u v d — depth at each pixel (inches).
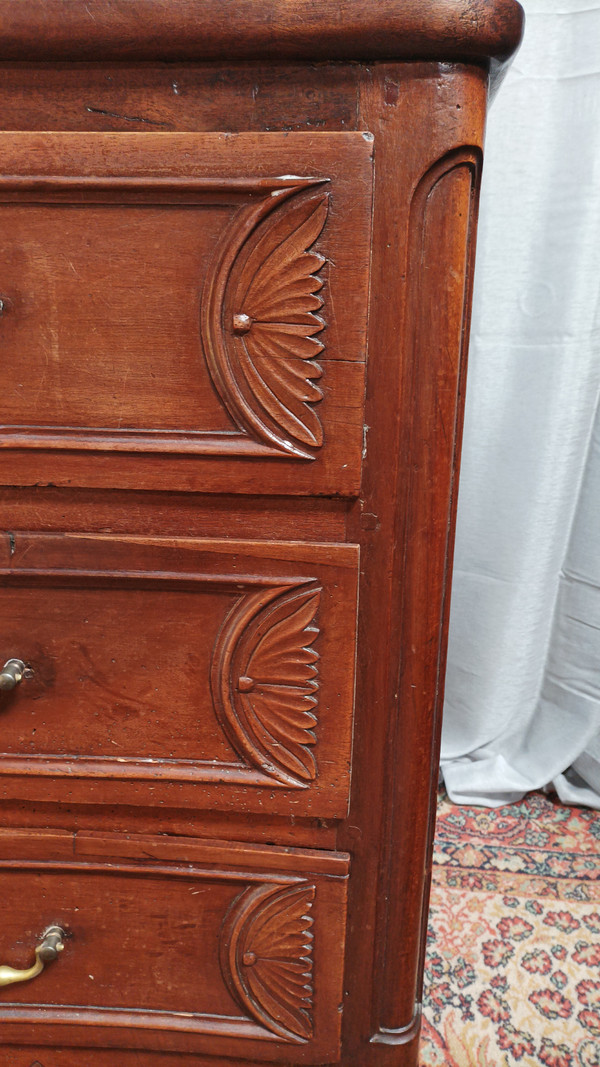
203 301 16.5
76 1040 22.9
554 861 38.7
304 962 21.9
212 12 14.7
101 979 22.6
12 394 17.3
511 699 44.4
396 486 18.0
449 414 17.8
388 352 17.1
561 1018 29.6
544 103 35.2
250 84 15.7
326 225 16.0
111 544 18.5
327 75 15.6
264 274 16.3
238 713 19.5
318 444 17.2
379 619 19.1
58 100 15.9
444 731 46.4
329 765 19.7
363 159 15.5
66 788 20.3
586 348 37.5
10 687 18.3
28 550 18.6
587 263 36.4
